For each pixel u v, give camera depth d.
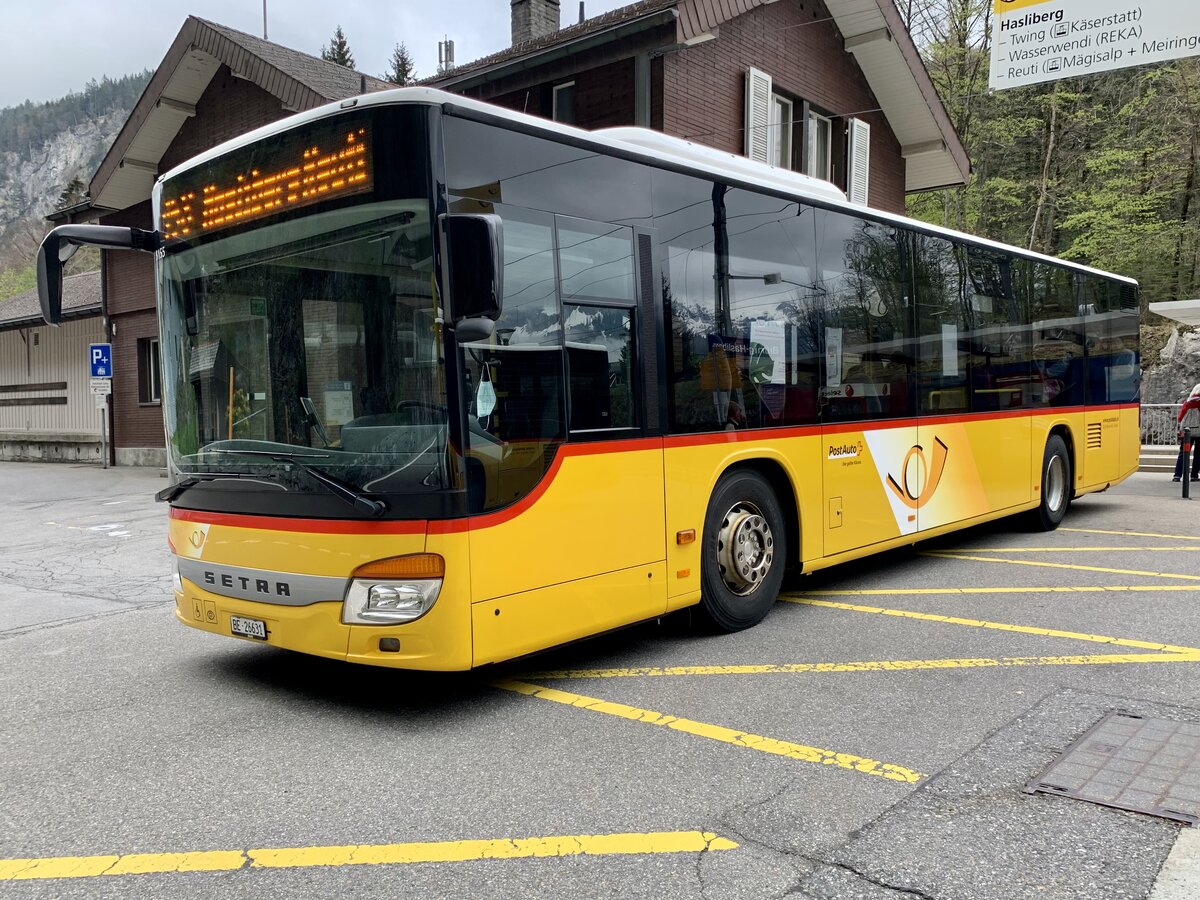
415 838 3.18
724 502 5.64
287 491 4.27
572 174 4.67
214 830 3.28
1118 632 5.71
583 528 4.62
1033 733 4.03
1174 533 9.80
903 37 16.27
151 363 19.61
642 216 5.07
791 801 3.41
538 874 2.92
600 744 4.03
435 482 3.98
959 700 4.50
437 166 4.01
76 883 2.92
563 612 4.51
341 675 5.18
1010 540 9.55
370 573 4.05
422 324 4.00
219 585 4.67
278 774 3.77
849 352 6.71
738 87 13.57
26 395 24.16
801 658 5.29
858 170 16.73
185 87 17.30
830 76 16.03
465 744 4.06
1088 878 2.82
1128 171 30.72
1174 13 9.44
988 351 8.57
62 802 3.54
